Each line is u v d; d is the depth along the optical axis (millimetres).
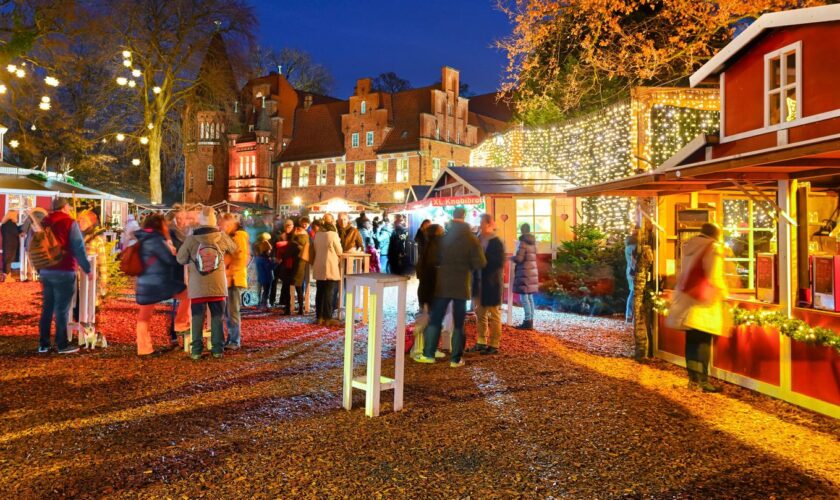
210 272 7805
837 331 5773
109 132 36719
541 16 18344
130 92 36438
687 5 16453
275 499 3916
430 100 48000
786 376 6262
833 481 4289
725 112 7469
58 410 5625
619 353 8719
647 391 6648
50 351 8070
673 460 4664
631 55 17984
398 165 47719
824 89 6004
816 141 4777
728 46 7113
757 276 6875
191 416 5539
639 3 18281
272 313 12320
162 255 8000
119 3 31500
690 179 6926
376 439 5051
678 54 16750
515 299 14461
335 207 28625
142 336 8008
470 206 18297
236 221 8797
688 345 6812
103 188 43531
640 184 7281
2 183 19469
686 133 17547
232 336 8633
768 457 4738
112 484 4086
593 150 19625
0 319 10469
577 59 19797
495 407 5992
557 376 7285
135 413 5594
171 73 36375
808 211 6418
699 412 5910
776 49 6613
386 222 21094
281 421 5461
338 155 51000
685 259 6805
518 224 18078
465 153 50406
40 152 34938
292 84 63875
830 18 5867
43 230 7859
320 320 10812
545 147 22078
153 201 36719
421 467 4480
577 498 4004
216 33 36250
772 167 5715
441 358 8336
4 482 4086
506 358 8297
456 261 7703
